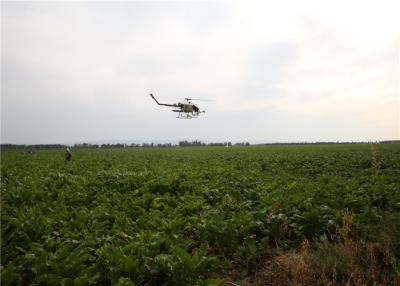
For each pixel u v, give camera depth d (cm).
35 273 536
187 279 539
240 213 863
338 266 542
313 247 688
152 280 560
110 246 623
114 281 527
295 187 1251
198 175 1677
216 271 611
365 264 555
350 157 2906
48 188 1342
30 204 1095
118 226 789
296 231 745
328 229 742
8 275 522
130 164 2717
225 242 706
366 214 807
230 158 3466
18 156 4322
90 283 516
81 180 1491
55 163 2841
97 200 1098
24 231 727
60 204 1019
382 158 2425
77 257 579
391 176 1414
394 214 715
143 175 1575
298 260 564
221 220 791
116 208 982
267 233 740
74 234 713
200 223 788
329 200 941
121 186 1411
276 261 635
